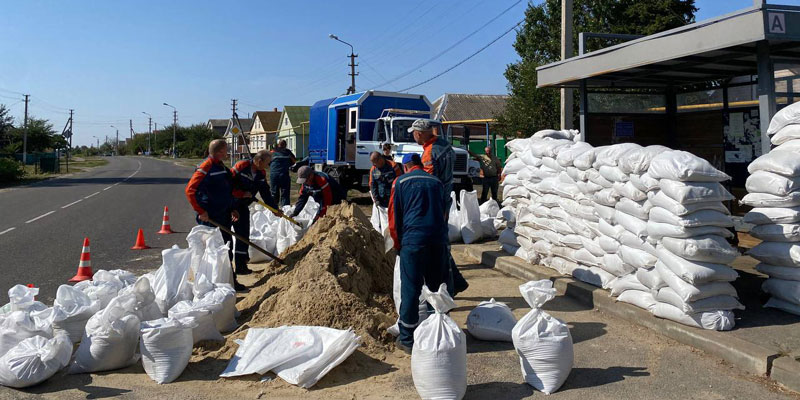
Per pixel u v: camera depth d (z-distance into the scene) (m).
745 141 8.91
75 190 25.64
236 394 3.98
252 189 7.47
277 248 8.53
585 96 9.66
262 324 5.02
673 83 9.88
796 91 7.54
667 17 20.56
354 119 16.80
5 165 31.83
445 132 17.89
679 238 4.70
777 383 3.95
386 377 4.22
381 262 6.59
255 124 71.75
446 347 3.72
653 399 3.80
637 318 5.25
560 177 6.80
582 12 21.86
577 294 6.18
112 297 5.30
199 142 101.94
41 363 4.16
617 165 5.53
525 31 23.34
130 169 51.34
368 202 16.94
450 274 5.12
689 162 4.69
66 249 10.15
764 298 5.43
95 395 4.00
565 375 4.00
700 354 4.50
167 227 12.22
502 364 4.49
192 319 4.44
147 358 4.20
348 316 4.92
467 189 16.83
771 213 4.88
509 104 22.89
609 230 5.74
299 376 4.06
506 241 8.34
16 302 4.89
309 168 8.08
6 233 12.11
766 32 6.04
